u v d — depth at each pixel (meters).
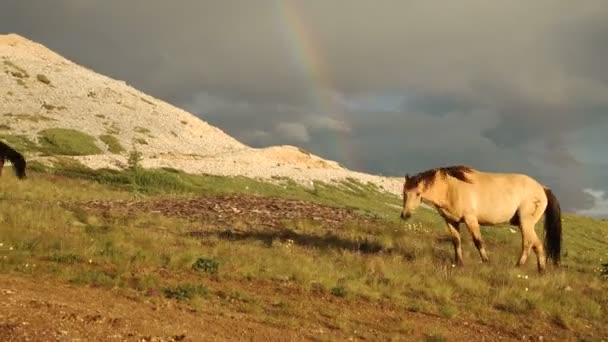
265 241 16.75
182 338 7.11
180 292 9.35
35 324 6.57
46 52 102.94
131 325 7.24
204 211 22.80
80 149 55.88
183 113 86.94
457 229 14.55
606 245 43.75
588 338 9.60
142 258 11.59
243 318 8.57
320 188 50.72
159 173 39.53
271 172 51.69
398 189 61.78
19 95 71.19
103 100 78.25
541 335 9.55
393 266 12.77
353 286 10.95
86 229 15.42
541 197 14.78
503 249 18.69
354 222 22.20
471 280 11.88
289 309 9.34
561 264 17.73
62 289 8.79
